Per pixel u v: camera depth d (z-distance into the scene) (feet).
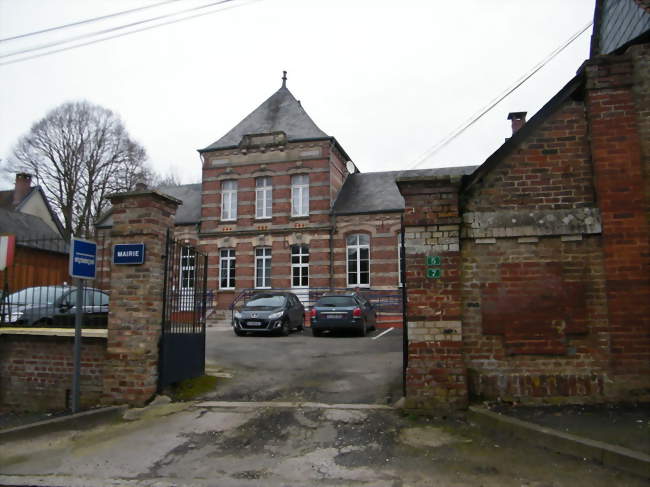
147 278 25.25
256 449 18.89
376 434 19.93
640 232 21.43
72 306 29.45
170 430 21.26
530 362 21.80
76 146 124.88
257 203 85.20
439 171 87.56
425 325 22.25
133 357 24.77
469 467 16.47
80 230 122.72
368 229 78.79
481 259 22.57
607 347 21.36
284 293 58.70
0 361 27.14
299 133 84.48
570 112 22.90
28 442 20.36
